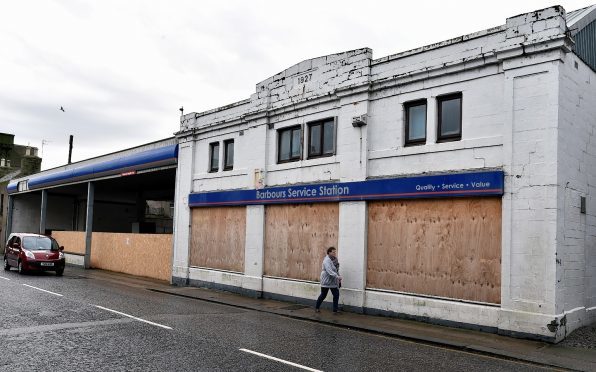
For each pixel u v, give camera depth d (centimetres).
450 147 1150
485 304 1066
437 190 1150
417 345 947
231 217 1772
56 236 3284
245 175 1711
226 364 740
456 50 1159
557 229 977
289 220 1534
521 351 889
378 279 1270
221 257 1797
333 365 757
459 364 801
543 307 972
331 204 1409
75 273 2388
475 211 1100
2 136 5694
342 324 1135
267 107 1642
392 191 1239
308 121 1509
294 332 1030
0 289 1588
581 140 1091
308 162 1485
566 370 787
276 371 711
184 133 2016
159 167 2184
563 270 992
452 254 1130
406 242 1220
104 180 2739
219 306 1416
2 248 3997
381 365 771
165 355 786
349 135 1366
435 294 1152
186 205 1981
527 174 1018
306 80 1531
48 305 1280
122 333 952
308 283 1443
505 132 1057
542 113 1011
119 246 2580
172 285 1962
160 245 2255
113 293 1611
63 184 3055
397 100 1270
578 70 1091
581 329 1036
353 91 1356
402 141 1252
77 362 734
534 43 1020
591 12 1252
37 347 823
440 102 1199
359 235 1311
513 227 1028
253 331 1021
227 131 1823
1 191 4131
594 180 1143
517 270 1013
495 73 1092
